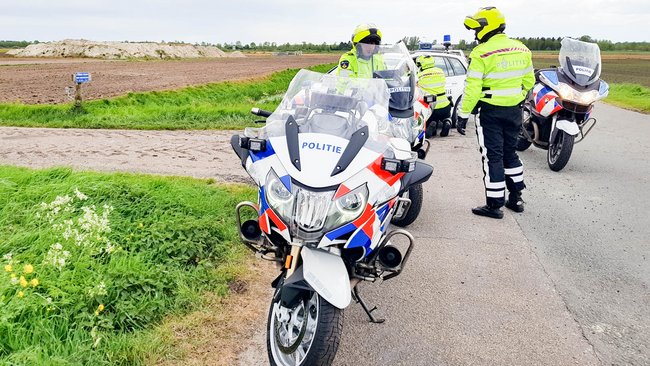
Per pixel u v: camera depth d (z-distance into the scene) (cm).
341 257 343
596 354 391
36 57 7581
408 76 678
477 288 489
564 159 876
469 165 958
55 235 493
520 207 701
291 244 334
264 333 402
